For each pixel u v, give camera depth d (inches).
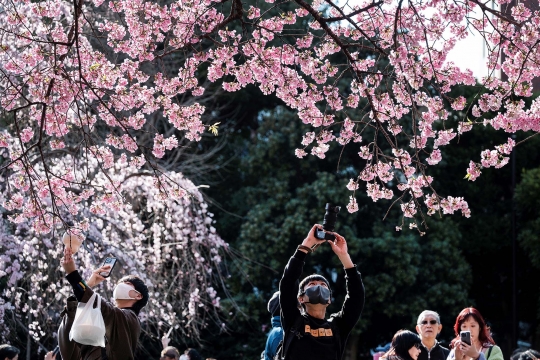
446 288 739.4
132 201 462.9
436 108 236.5
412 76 226.7
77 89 243.0
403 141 742.5
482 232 834.8
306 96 247.4
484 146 839.7
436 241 749.3
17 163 249.8
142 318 465.7
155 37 269.0
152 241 519.2
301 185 799.7
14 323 464.8
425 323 256.8
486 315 883.4
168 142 249.0
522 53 234.2
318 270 770.8
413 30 250.4
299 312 178.9
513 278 756.0
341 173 782.5
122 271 431.2
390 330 789.2
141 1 255.6
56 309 438.3
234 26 682.2
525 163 866.1
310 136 246.7
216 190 822.5
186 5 252.7
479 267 870.4
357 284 183.0
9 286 403.2
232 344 756.0
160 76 253.1
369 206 763.4
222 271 749.9
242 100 823.1
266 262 742.5
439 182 840.3
